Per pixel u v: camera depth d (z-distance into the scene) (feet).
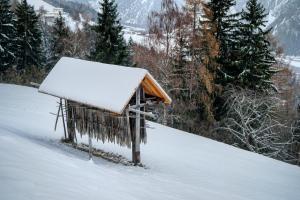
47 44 234.17
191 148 82.74
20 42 180.65
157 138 87.35
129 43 211.82
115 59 141.18
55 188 25.23
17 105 99.55
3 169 26.11
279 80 138.92
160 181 47.11
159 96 56.90
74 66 60.70
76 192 26.09
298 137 123.34
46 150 42.98
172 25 115.65
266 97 110.32
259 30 113.50
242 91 107.96
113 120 54.90
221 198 44.47
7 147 34.81
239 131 117.19
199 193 44.45
